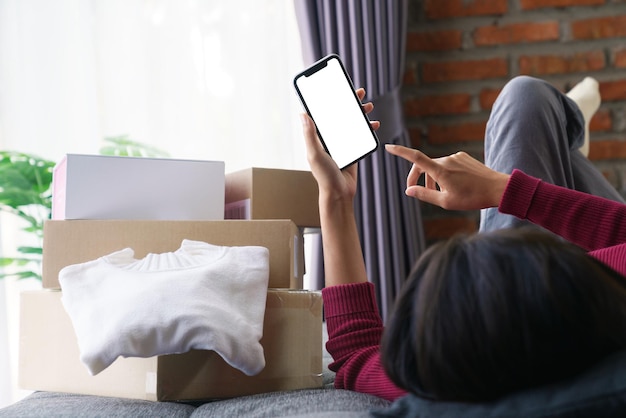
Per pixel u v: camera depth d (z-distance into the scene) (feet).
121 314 3.25
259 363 3.35
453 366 1.73
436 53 8.61
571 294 1.69
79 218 4.00
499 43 8.53
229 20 8.12
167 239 3.84
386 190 7.79
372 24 7.93
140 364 3.49
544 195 3.36
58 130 7.94
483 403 1.77
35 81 7.95
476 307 1.72
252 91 8.12
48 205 6.88
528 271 1.72
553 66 8.50
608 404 1.64
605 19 8.49
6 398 7.58
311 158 3.63
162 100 8.07
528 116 4.92
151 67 8.05
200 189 4.22
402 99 8.40
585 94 7.27
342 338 3.21
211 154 8.07
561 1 8.50
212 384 3.49
